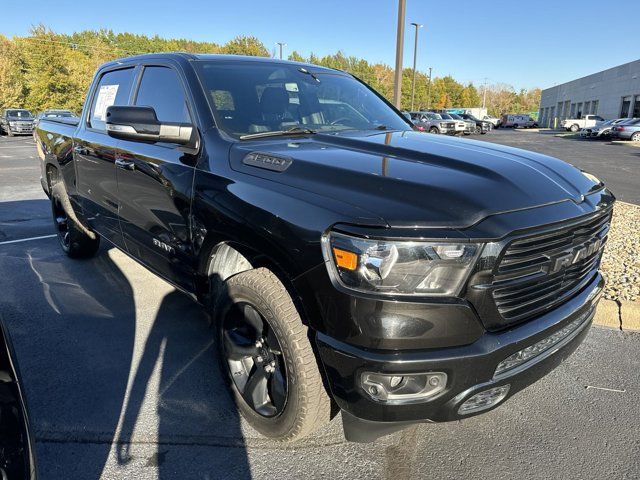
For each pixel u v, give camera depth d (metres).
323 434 2.66
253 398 2.55
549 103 79.00
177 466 2.40
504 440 2.64
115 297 4.35
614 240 6.29
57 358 3.35
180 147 2.95
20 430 1.46
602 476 2.39
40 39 47.47
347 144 2.73
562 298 2.32
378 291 1.88
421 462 2.46
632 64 44.59
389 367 1.89
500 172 2.27
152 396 2.95
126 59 4.05
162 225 3.13
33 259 5.36
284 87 3.44
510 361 2.09
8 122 30.70
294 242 2.09
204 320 3.92
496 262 1.92
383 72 88.06
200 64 3.25
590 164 16.06
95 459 2.44
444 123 30.78
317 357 2.17
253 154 2.56
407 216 1.90
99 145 3.88
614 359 3.48
